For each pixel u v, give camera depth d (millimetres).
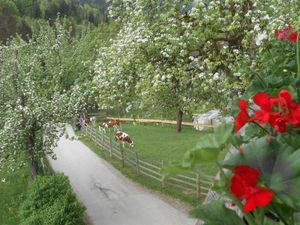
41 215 12320
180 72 11805
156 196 16375
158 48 12273
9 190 18375
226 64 11617
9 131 15219
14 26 63062
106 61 14352
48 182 13547
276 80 3145
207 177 1721
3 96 16453
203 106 12375
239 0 11211
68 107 16156
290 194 1583
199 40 11992
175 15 12148
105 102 14547
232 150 2242
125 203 16078
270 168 1697
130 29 13188
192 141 26000
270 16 11305
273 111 1849
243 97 3039
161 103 16047
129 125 35656
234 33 11969
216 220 1830
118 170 20672
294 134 1925
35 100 16156
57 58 28906
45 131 15820
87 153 24781
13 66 16547
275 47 5414
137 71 12992
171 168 1599
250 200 1474
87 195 17469
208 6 11742
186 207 14914
